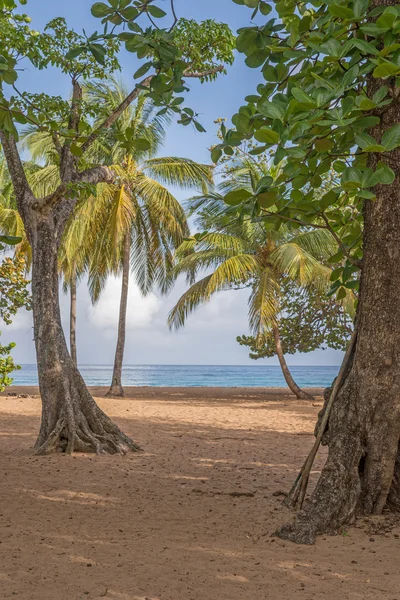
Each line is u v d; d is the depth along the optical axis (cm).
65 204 1072
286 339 2692
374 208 539
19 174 1049
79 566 420
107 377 7594
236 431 1309
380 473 541
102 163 2319
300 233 2311
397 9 397
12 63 452
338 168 553
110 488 703
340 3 386
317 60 509
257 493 686
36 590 373
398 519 532
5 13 797
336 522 511
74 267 2489
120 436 1009
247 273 2273
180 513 585
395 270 532
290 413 1744
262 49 495
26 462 867
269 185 434
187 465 884
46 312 1015
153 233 2498
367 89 534
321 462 921
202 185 2334
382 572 412
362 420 545
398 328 536
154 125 2275
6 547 461
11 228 2191
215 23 1067
